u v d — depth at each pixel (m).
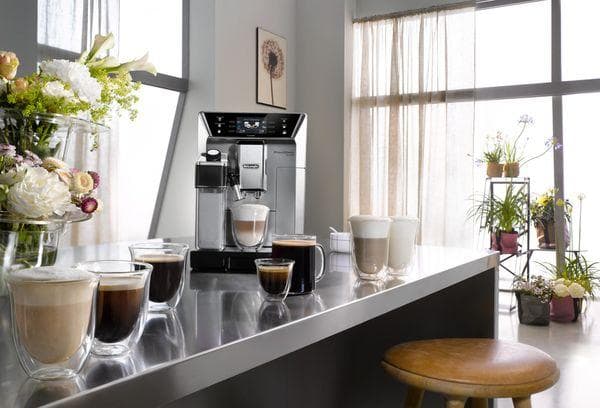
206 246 1.50
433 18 5.02
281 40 5.32
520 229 5.01
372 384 2.10
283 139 1.90
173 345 0.80
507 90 5.28
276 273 1.09
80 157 3.73
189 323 0.93
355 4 5.49
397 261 1.47
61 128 1.16
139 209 4.50
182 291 1.12
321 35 5.43
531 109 5.34
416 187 5.07
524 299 4.48
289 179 1.90
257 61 5.00
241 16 4.82
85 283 0.68
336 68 5.35
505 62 5.45
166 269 1.02
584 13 5.12
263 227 1.51
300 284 1.17
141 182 4.46
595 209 5.18
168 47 4.55
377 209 5.23
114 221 4.04
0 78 1.13
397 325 2.07
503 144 5.30
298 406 1.87
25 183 0.98
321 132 5.42
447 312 2.04
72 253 1.65
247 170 1.84
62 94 1.12
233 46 4.73
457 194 4.96
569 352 3.71
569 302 4.55
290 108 5.47
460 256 1.91
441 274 1.55
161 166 4.65
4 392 0.61
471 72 4.89
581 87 5.00
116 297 0.76
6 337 0.84
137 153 4.37
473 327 2.01
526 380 1.25
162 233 4.77
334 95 5.36
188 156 4.66
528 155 5.34
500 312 4.93
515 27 5.39
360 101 5.28
